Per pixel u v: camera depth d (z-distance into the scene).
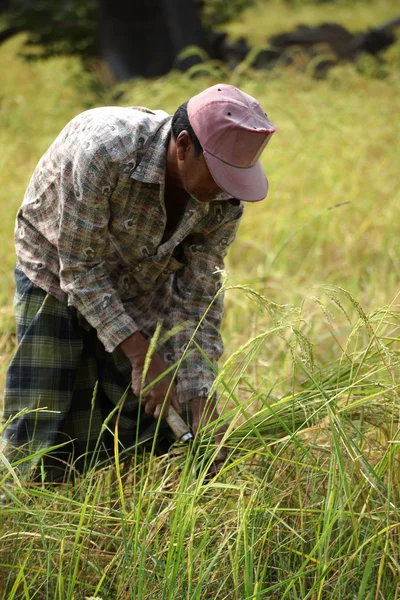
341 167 7.36
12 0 13.23
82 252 2.98
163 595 2.61
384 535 2.74
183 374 3.27
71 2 12.82
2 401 3.80
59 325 3.20
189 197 2.99
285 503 2.97
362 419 2.94
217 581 2.74
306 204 6.74
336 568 2.78
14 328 4.67
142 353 3.07
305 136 7.73
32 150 8.12
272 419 3.05
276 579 2.84
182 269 3.31
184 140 2.80
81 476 3.19
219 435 3.08
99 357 3.34
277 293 5.34
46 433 3.23
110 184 2.87
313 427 2.80
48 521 2.86
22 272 3.26
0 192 6.62
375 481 2.76
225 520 2.91
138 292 3.34
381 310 2.86
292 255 6.15
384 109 8.91
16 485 2.92
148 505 2.79
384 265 5.70
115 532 2.96
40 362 3.20
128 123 2.88
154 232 3.05
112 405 3.39
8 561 2.81
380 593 2.59
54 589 2.79
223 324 4.83
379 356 3.20
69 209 2.93
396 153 7.83
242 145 2.74
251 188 2.79
